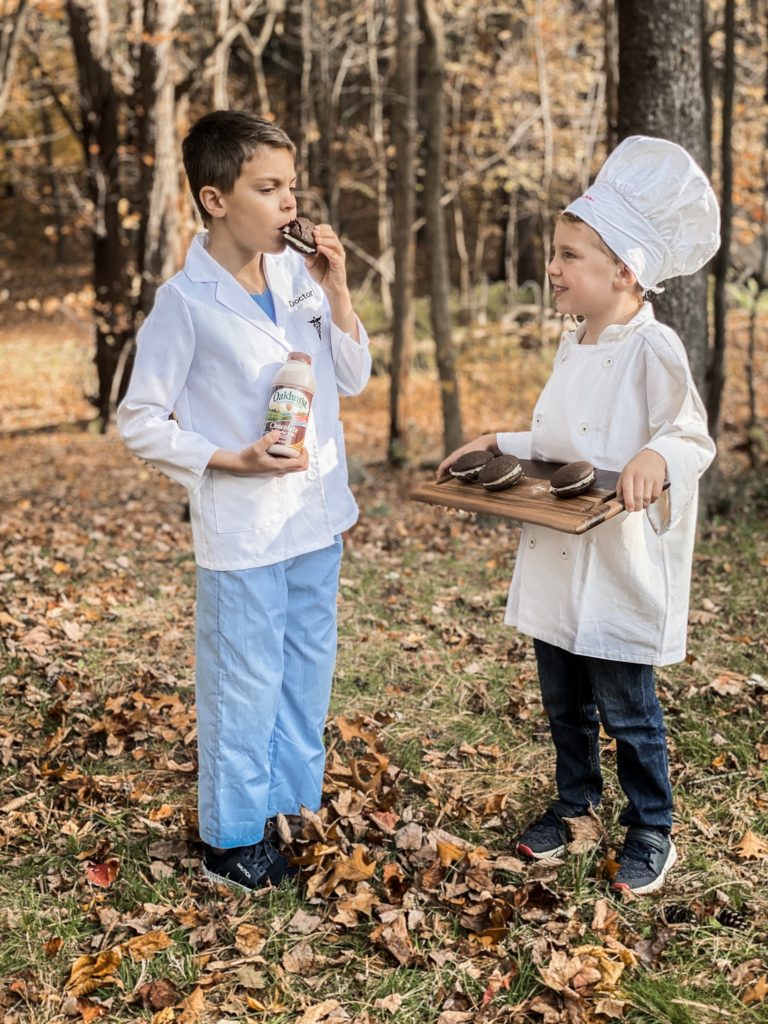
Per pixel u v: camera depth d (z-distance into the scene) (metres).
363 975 2.31
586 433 2.48
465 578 5.20
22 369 18.31
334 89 15.32
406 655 4.09
